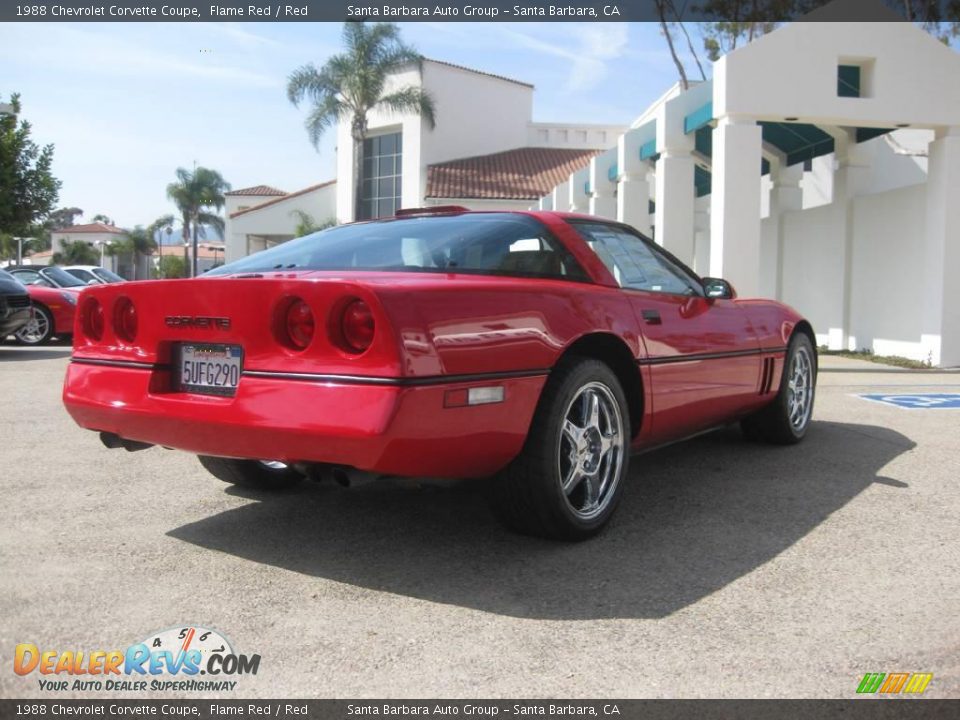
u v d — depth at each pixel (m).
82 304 3.21
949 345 9.95
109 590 2.69
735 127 9.93
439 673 2.15
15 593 2.66
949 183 9.93
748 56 9.86
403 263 3.11
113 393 3.03
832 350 12.12
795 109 9.91
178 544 3.16
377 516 3.53
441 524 3.41
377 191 33.22
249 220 35.78
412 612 2.53
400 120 31.67
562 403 2.98
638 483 4.08
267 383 2.61
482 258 3.14
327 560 2.98
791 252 13.80
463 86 32.25
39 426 5.64
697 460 4.58
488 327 2.73
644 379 3.47
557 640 2.33
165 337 2.90
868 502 3.72
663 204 11.89
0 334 10.31
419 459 2.56
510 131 33.62
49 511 3.59
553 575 2.83
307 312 2.58
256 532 3.31
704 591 2.68
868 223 11.66
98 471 4.34
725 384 4.10
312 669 2.17
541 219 3.47
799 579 2.78
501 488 3.04
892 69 9.95
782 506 3.66
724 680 2.10
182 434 2.85
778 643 2.30
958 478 4.15
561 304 3.07
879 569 2.87
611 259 3.64
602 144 34.03
